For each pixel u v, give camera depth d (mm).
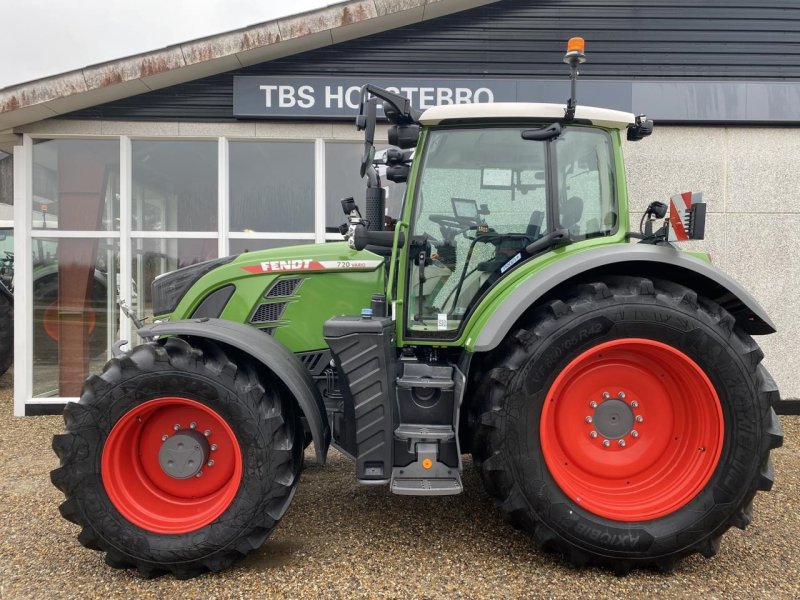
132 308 6066
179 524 2535
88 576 2537
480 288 2969
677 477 2621
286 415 2625
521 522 2588
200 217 6051
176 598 2344
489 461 2555
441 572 2529
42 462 4254
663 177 5781
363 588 2395
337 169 6027
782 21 5664
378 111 5789
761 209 5766
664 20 5699
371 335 2668
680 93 5660
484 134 2916
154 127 5844
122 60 5293
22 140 5867
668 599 2336
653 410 2688
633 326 2520
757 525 3068
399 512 3207
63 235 6008
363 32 5648
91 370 6090
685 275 2762
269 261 3264
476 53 5746
